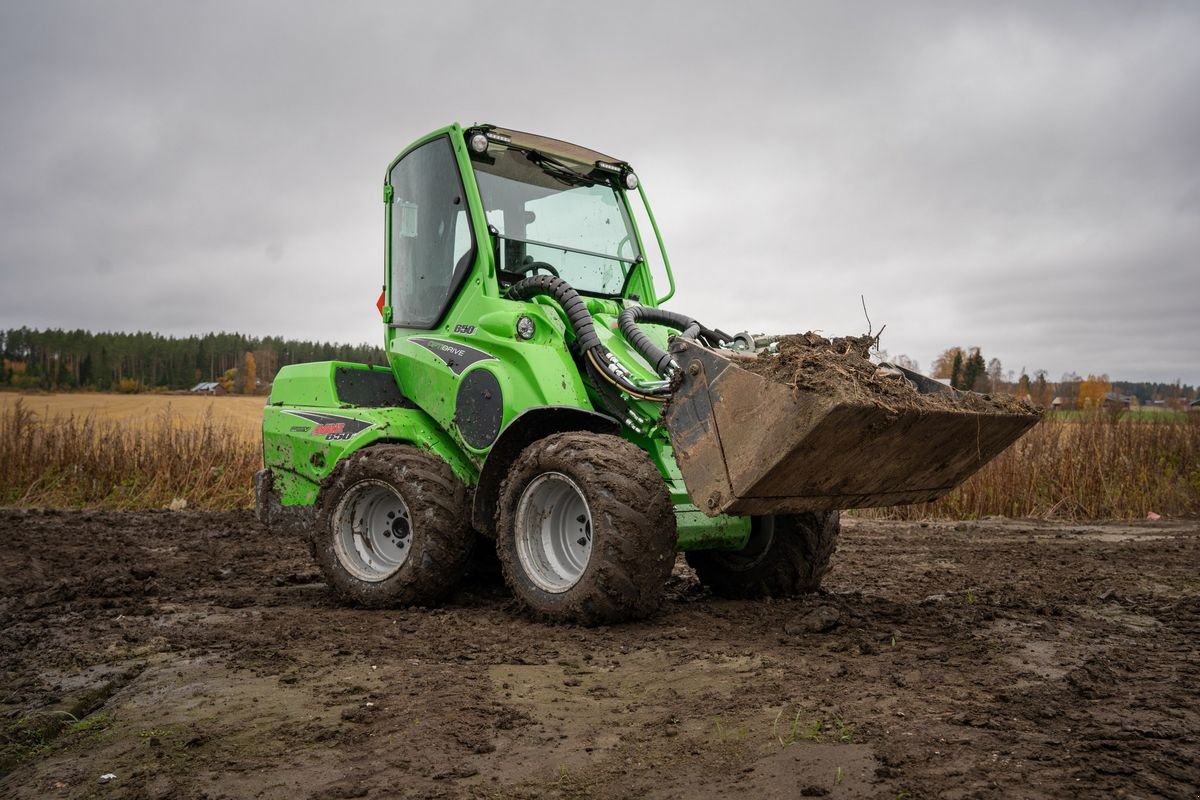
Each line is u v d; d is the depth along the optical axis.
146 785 2.60
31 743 3.03
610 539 4.21
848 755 2.59
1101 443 11.94
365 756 2.75
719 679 3.45
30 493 11.63
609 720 3.02
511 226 5.66
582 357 5.07
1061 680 3.34
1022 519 10.63
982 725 2.80
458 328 5.51
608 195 6.20
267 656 3.94
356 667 3.74
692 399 4.14
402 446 5.33
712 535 4.86
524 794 2.46
